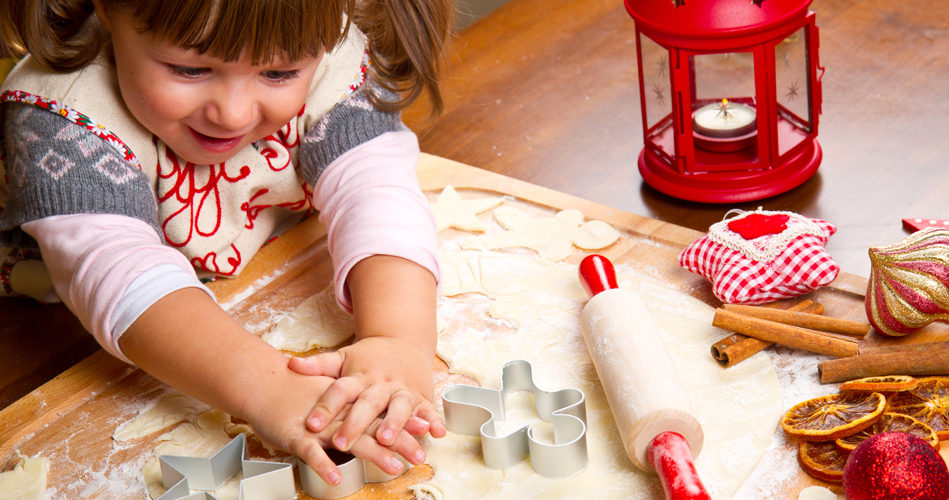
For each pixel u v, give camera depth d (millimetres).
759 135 983
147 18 664
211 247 931
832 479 631
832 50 1299
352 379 691
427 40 966
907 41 1299
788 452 669
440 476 685
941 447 644
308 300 898
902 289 736
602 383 712
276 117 777
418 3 943
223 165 920
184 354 711
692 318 818
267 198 979
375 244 806
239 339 717
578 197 1042
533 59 1380
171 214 906
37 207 804
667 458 612
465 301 874
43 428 765
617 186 1080
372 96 962
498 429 729
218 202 938
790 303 829
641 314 742
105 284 748
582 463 670
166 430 756
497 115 1253
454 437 724
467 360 795
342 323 861
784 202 1013
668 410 637
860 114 1157
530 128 1218
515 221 991
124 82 750
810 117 1021
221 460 687
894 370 703
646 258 913
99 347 914
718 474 656
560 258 922
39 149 807
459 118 1256
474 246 954
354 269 812
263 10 656
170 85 720
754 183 1005
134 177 836
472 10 1615
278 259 969
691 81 1086
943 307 732
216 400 704
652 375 671
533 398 763
